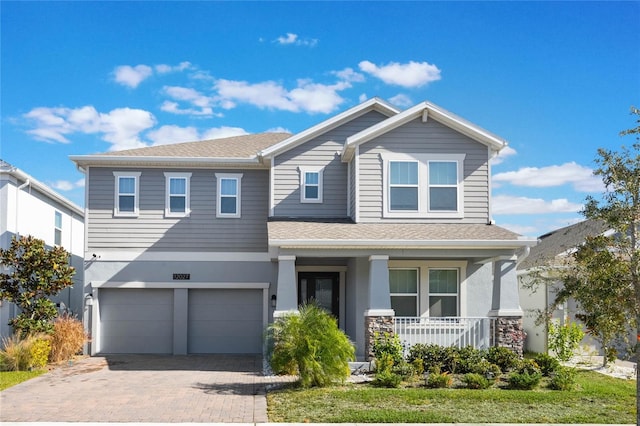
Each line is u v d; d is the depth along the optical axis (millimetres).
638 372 10516
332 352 14320
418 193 19688
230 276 22500
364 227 18938
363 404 12484
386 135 19797
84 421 11273
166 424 11016
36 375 16969
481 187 19797
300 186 21859
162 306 22469
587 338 20688
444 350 16094
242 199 22875
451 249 17656
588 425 11094
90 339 21656
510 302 17516
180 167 22781
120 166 22578
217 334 22469
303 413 11797
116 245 22328
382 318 17203
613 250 11383
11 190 21297
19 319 19250
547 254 24578
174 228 22547
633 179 10594
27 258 19500
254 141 25750
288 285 17297
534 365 15414
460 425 11023
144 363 19672
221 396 13641
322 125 21828
